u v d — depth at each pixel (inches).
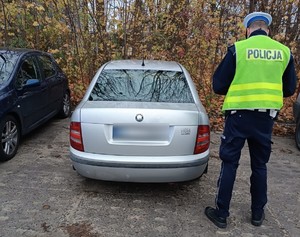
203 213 132.5
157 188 153.1
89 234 115.8
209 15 298.5
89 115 129.9
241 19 290.7
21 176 160.1
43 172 165.8
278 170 183.5
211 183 160.7
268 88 113.6
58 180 157.4
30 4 299.7
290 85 120.6
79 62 324.2
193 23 307.4
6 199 137.4
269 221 129.3
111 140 128.5
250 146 122.8
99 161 128.2
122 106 132.0
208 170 176.2
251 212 130.0
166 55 319.6
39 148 199.8
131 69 162.2
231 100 116.3
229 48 116.9
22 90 189.0
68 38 323.9
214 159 193.6
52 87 235.6
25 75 199.9
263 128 116.7
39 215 126.4
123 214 129.6
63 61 324.5
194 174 133.1
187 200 142.9
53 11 315.3
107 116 128.2
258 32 118.2
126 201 139.9
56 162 179.3
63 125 251.8
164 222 125.1
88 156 129.8
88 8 313.0
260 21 119.5
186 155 130.5
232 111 117.0
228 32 293.7
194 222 125.8
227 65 115.6
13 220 122.5
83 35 322.3
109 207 134.5
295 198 150.3
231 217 130.5
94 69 328.2
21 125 190.1
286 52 116.9
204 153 135.2
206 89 303.3
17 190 145.7
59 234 115.1
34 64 217.0
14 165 173.2
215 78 119.3
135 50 325.1
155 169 128.0
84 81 329.1
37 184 152.3
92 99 143.9
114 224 122.6
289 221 130.2
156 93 147.3
